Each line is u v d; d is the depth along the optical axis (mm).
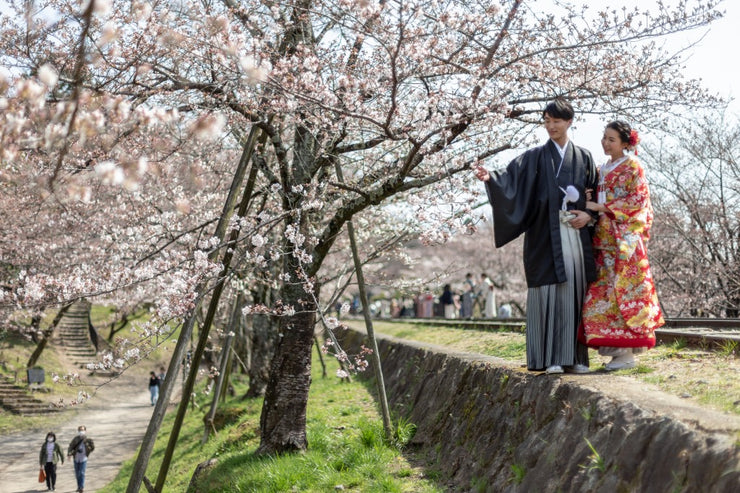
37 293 7590
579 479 4508
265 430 9039
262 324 17578
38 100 3699
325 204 9742
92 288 7656
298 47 7793
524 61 7816
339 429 10156
